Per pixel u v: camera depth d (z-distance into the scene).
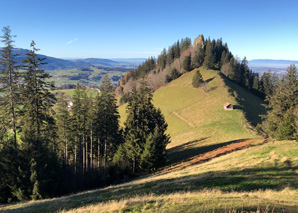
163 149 34.75
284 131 28.30
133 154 35.84
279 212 8.14
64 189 25.72
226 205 9.34
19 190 19.88
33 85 23.06
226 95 99.06
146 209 10.11
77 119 34.97
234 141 44.91
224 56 153.38
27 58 22.33
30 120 23.80
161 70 178.50
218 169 20.11
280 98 35.50
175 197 12.11
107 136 40.03
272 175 15.87
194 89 119.50
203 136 60.22
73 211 11.57
